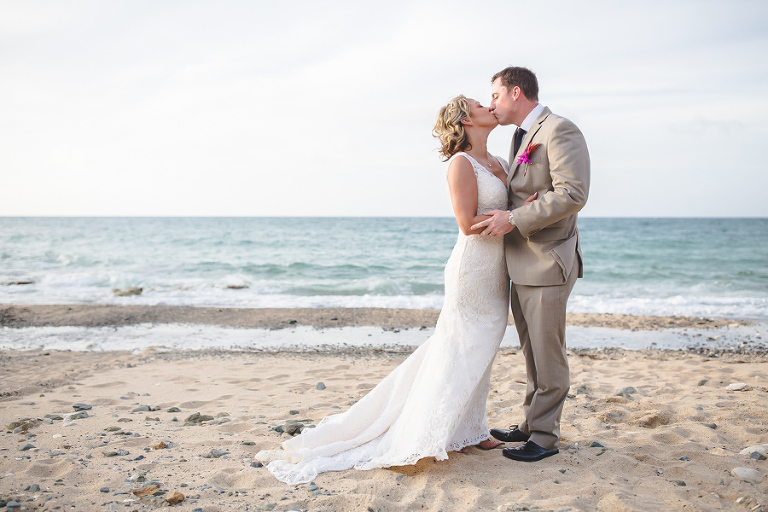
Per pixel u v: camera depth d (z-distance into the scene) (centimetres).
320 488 260
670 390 473
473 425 315
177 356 695
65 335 847
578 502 237
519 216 276
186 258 2395
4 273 1802
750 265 2084
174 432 359
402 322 960
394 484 263
